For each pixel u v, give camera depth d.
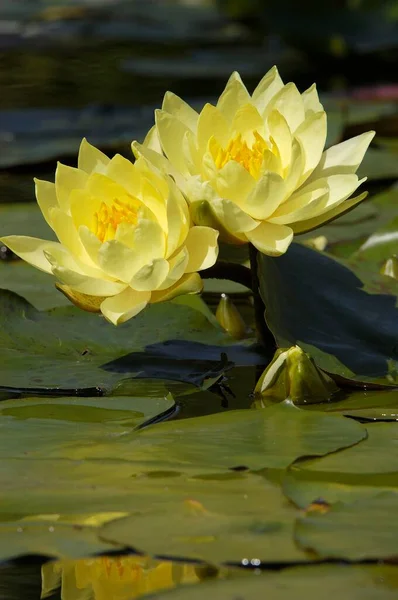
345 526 2.62
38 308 2.91
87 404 2.76
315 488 2.65
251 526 2.62
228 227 2.77
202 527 2.62
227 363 2.84
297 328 2.83
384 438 2.71
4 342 2.84
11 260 3.05
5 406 2.76
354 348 2.82
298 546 2.61
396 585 2.58
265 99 2.83
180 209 2.76
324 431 2.71
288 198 2.78
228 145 2.79
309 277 2.86
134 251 2.75
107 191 2.77
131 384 2.80
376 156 3.75
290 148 2.79
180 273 2.75
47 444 2.71
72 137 4.22
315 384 2.78
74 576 2.62
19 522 2.63
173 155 2.80
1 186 3.54
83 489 2.66
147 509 2.64
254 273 2.85
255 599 2.57
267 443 2.70
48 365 2.82
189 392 2.79
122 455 2.69
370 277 2.88
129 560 2.63
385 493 2.65
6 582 2.62
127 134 4.21
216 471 2.67
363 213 3.16
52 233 3.11
